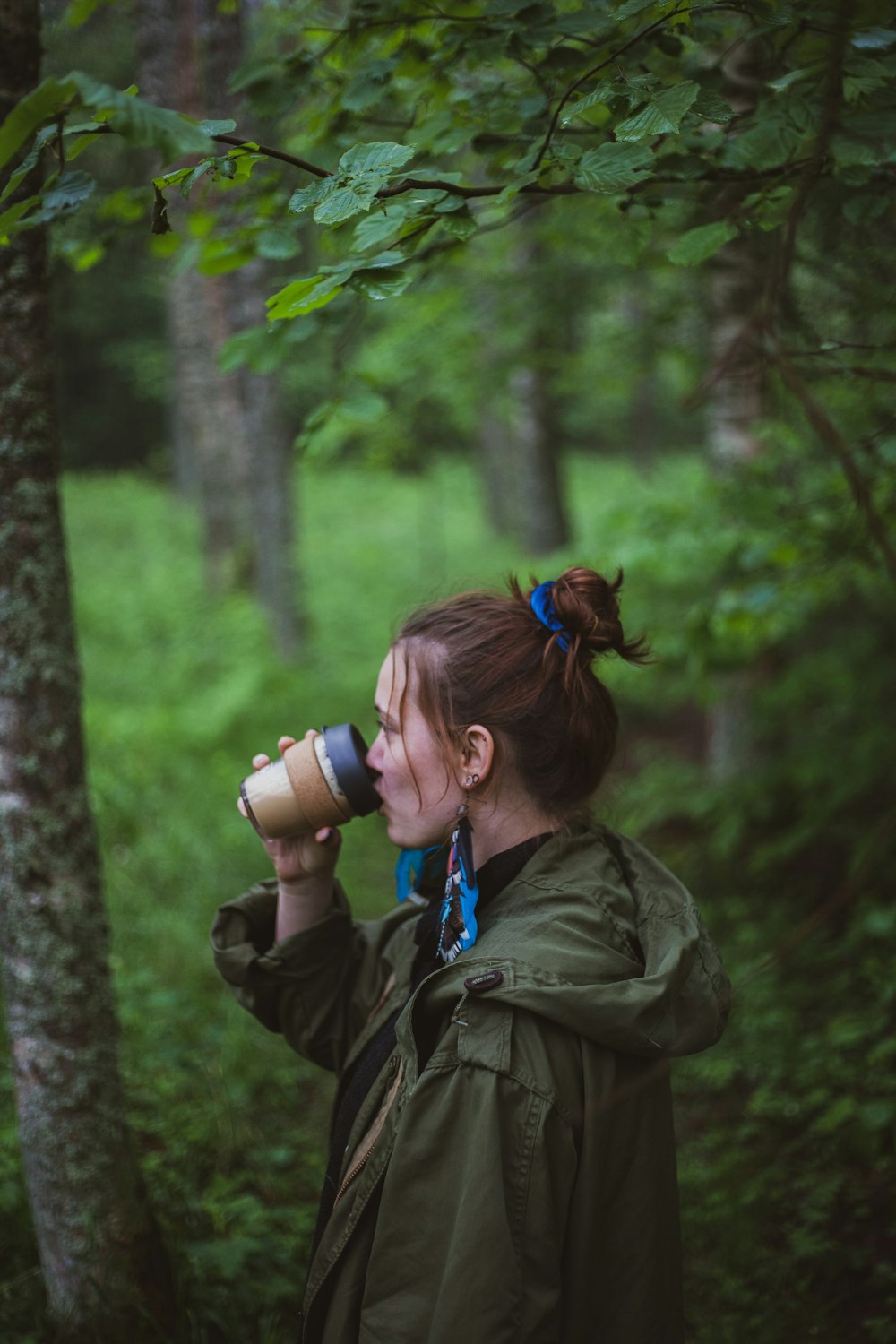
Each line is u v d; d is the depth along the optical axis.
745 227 1.63
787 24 1.39
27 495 1.76
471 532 15.65
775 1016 3.51
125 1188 1.91
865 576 3.34
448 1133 1.08
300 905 1.47
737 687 5.42
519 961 1.11
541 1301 1.04
